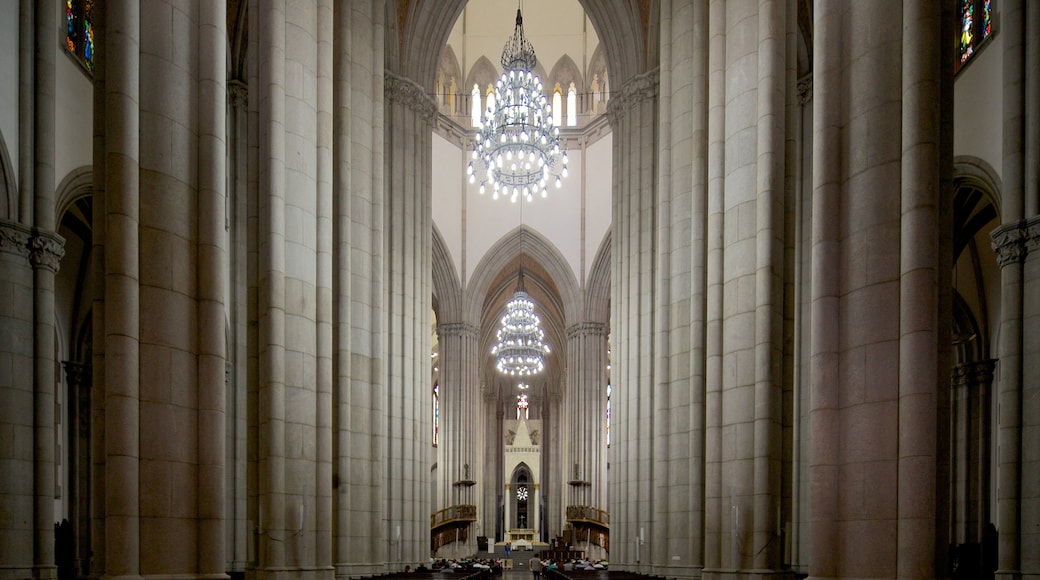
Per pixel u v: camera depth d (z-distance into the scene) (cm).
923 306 840
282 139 1566
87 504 2547
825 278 930
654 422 2544
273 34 1570
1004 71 1471
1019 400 1395
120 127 969
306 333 1588
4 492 1472
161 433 972
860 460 879
